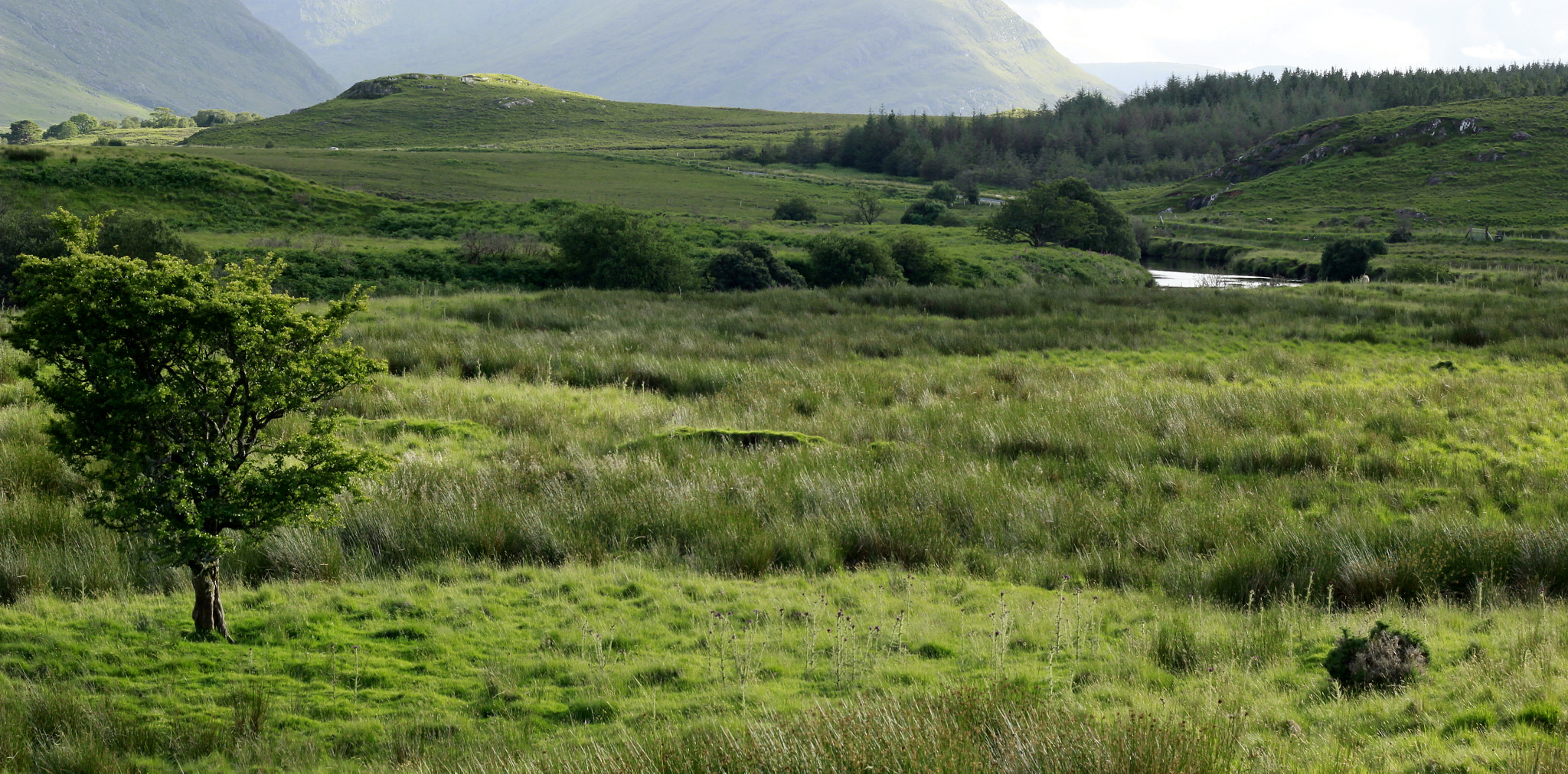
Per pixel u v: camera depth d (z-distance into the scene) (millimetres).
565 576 9430
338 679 6820
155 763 5391
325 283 38906
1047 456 14883
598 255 41875
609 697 6492
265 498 7062
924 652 7582
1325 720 5750
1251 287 44000
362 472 7477
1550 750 4797
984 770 4531
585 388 19641
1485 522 11492
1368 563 9883
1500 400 18641
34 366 6730
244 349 7047
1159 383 21141
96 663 6734
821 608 8633
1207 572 10039
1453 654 7156
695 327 28422
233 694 6359
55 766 5211
